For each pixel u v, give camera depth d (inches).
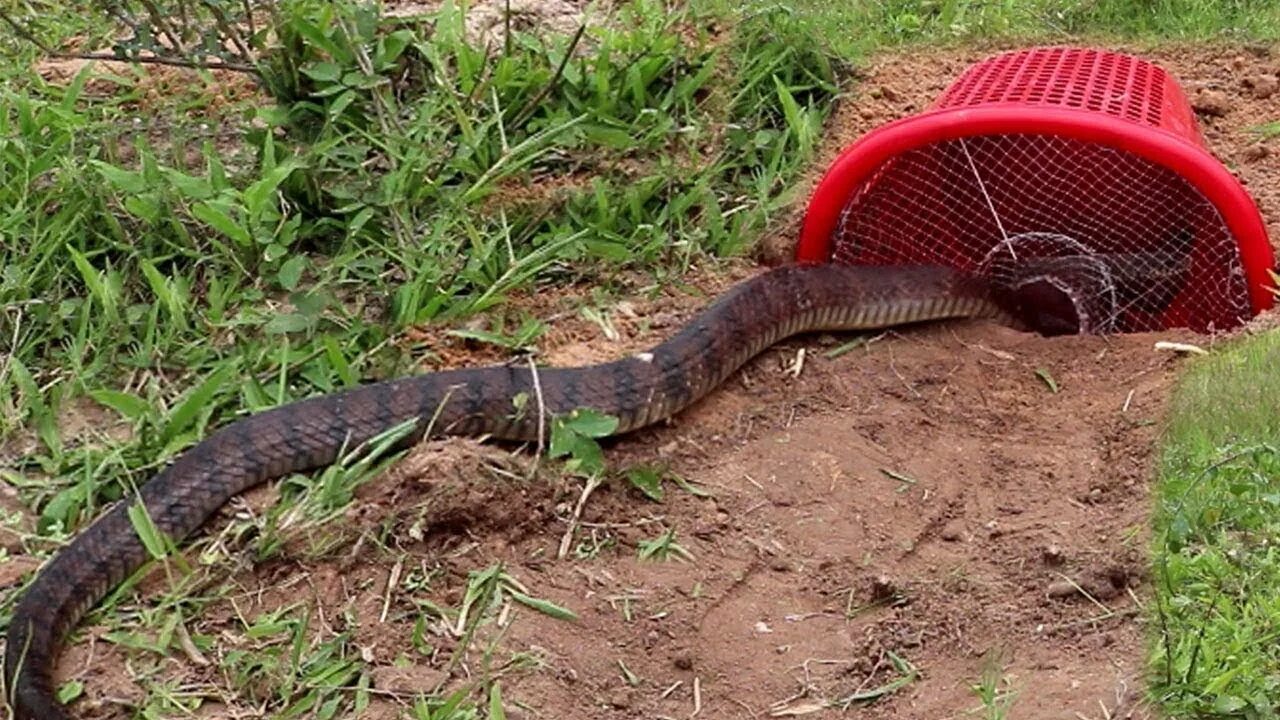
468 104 83.1
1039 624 63.4
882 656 63.2
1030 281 80.3
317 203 79.0
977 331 78.9
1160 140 77.1
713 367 73.2
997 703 60.4
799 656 63.6
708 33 91.8
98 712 61.2
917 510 69.1
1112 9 100.9
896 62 94.7
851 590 65.8
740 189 84.6
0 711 60.9
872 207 80.4
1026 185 80.0
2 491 68.8
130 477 67.2
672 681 62.9
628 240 80.7
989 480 70.4
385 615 64.0
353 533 66.0
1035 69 84.1
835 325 77.4
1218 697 58.1
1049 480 70.1
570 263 79.7
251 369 72.2
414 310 75.6
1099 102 79.9
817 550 67.4
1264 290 77.9
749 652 63.7
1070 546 66.2
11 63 87.9
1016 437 72.6
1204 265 79.4
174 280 75.7
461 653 62.6
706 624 64.7
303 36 80.8
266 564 65.6
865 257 80.9
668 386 71.9
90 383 72.6
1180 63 96.9
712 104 87.4
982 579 65.7
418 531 66.0
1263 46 97.6
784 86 88.6
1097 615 63.2
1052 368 76.3
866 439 72.1
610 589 65.6
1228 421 68.9
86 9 93.1
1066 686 60.5
